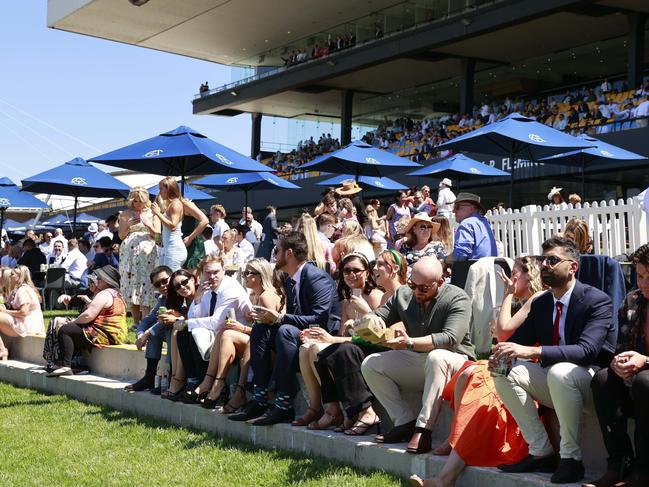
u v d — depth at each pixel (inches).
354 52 1344.7
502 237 453.4
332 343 256.5
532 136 507.5
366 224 575.2
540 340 213.0
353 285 271.4
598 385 189.3
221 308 305.3
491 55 1266.0
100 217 1536.7
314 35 1529.3
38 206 821.2
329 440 246.8
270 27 1512.1
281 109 1740.9
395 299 247.8
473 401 209.8
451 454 208.4
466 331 235.9
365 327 235.5
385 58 1283.2
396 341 230.4
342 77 1455.5
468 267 320.2
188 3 1412.4
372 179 832.9
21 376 425.1
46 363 412.8
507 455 207.9
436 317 235.8
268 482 229.9
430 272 233.0
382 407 254.7
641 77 1005.2
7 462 270.4
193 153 472.1
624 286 237.6
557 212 424.5
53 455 276.7
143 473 249.1
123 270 436.5
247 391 292.5
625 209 395.5
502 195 1072.2
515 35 1167.6
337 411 258.2
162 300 358.9
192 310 316.5
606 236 405.4
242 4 1391.5
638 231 388.5
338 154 684.7
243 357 292.5
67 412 347.6
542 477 196.5
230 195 1467.8
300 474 232.4
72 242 695.7
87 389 371.9
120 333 403.2
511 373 203.3
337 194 578.2
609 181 917.8
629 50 1013.8
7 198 813.9
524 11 1043.9
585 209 414.0
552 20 1099.3
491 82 1413.6
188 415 307.4
